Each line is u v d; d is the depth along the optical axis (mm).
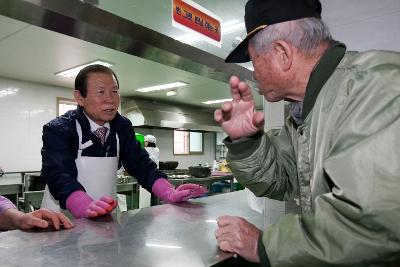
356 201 469
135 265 537
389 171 466
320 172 630
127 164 1403
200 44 3018
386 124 506
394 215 453
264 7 692
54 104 5262
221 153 8930
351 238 472
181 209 1046
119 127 1329
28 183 3783
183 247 640
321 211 511
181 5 1259
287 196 981
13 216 809
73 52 3447
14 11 768
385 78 544
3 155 4691
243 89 721
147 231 764
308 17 679
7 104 4719
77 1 814
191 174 4828
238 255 600
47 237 706
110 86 1192
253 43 737
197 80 4809
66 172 1084
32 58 3656
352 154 495
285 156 946
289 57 691
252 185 917
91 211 883
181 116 6863
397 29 1238
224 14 2443
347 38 1352
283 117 1429
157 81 4883
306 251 506
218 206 1106
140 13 2422
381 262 480
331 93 645
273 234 559
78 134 1198
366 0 1306
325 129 632
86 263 543
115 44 1009
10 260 556
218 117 783
